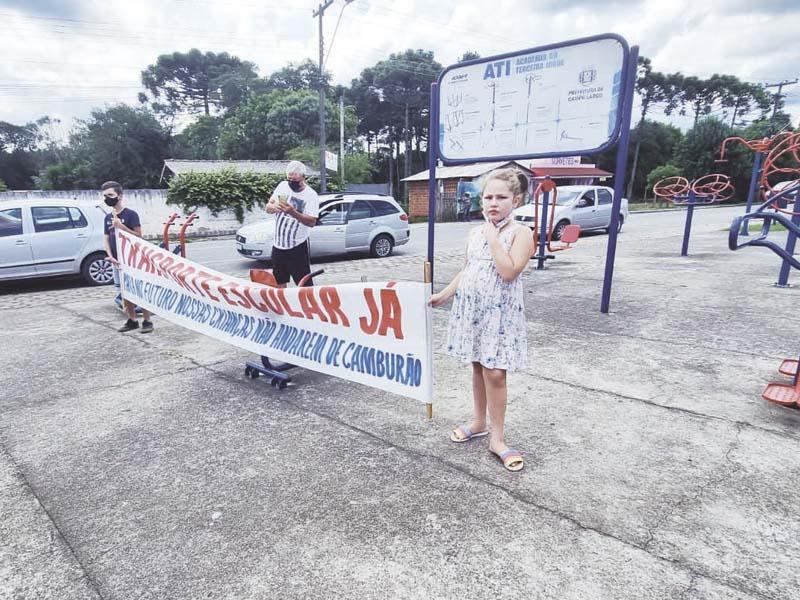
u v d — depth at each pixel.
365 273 8.77
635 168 48.88
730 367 3.68
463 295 2.44
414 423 2.99
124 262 5.27
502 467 2.48
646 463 2.47
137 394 3.59
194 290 4.15
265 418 3.14
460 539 1.98
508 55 5.23
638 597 1.66
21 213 7.62
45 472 2.58
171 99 69.00
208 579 1.82
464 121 5.73
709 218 24.23
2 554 1.98
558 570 1.80
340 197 10.84
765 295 5.91
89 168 47.75
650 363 3.82
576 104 4.93
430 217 6.29
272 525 2.10
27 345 4.89
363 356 2.88
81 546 2.02
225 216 18.69
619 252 10.44
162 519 2.17
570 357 4.02
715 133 41.81
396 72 49.34
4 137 61.78
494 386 2.45
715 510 2.10
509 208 2.27
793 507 2.10
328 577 1.81
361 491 2.32
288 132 39.38
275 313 3.45
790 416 2.90
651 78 54.25
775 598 1.64
